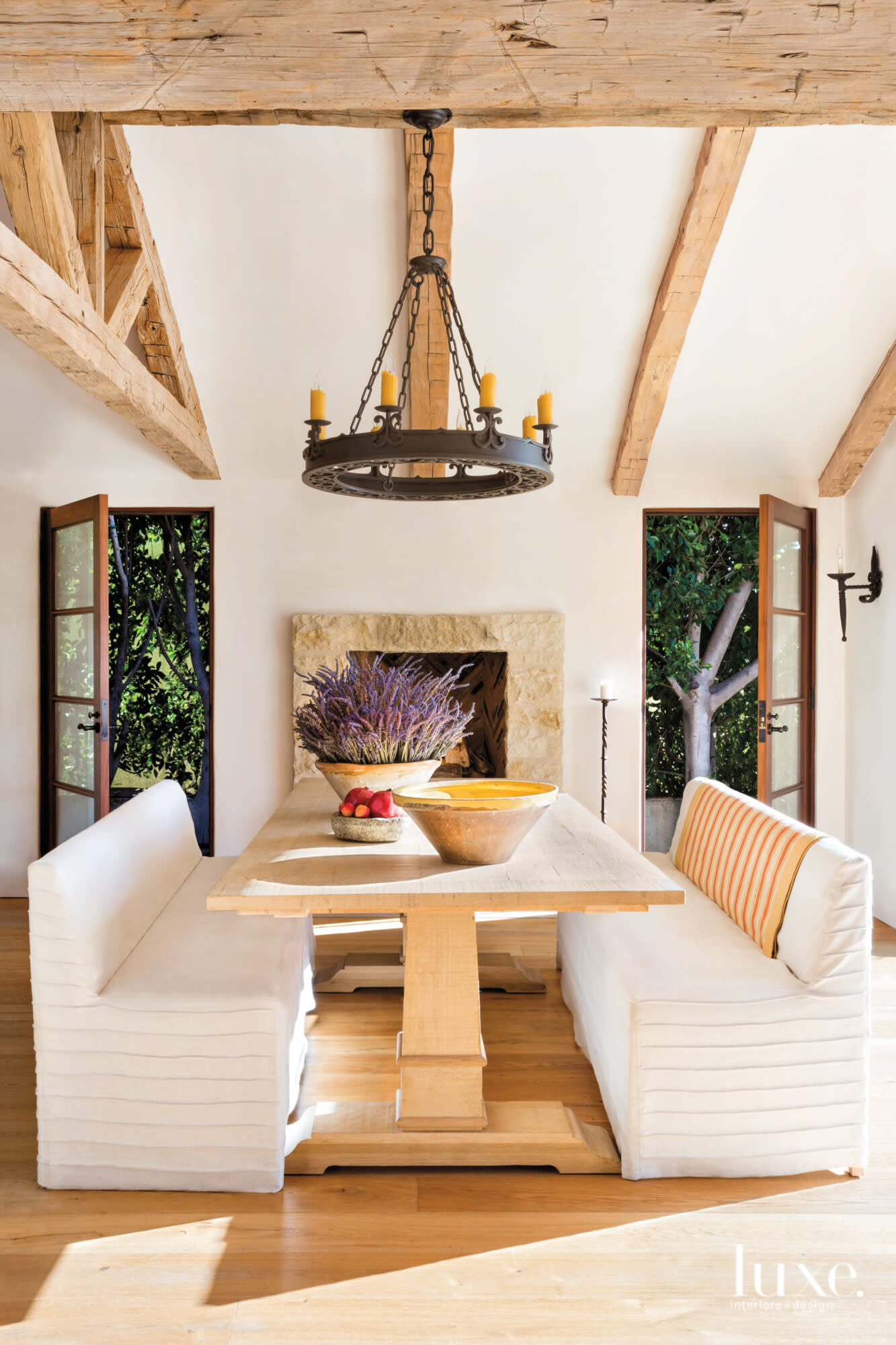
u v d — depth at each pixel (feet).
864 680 16.40
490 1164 7.78
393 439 8.00
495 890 7.09
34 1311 5.99
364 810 8.91
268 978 7.82
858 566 16.74
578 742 17.49
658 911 9.89
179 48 5.93
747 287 14.51
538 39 5.94
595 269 14.26
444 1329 5.84
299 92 6.35
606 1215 7.09
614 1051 8.13
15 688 16.94
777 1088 7.63
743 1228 6.93
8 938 14.24
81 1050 7.43
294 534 17.25
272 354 15.49
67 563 16.25
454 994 8.22
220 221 13.76
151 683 24.68
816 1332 5.85
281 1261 6.51
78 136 10.80
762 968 8.14
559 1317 5.96
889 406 15.34
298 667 17.06
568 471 17.21
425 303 14.55
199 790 24.68
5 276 8.59
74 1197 7.35
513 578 17.35
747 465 17.13
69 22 5.81
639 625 17.34
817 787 17.37
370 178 13.29
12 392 16.39
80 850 8.05
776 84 6.34
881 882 15.69
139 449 16.90
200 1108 7.41
